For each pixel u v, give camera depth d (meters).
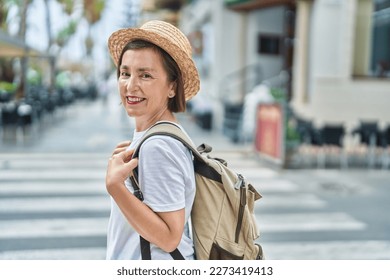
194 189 1.32
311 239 4.82
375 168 8.89
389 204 6.32
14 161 8.62
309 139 9.73
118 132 12.85
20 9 8.52
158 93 1.34
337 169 8.73
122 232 1.34
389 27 11.79
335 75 11.52
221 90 14.42
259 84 14.30
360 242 4.75
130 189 1.28
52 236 4.72
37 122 13.30
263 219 5.51
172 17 21.73
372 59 11.76
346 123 11.59
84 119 16.25
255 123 9.62
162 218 1.22
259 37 14.66
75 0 10.20
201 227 1.33
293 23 13.80
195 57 18.33
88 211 5.64
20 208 5.70
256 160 9.41
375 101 11.66
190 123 15.83
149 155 1.25
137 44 1.33
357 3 11.43
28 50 10.21
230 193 1.34
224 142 11.60
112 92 22.58
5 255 4.16
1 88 12.97
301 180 7.73
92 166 8.38
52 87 16.66
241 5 13.53
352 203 6.34
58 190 6.62
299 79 11.98
